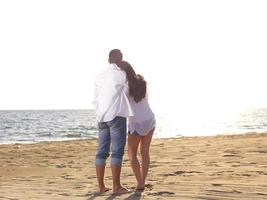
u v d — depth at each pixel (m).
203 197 7.61
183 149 20.47
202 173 11.03
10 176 13.29
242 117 189.00
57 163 16.86
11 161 18.59
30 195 8.83
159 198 7.68
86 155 20.28
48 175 12.92
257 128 79.12
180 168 12.48
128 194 8.30
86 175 12.26
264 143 20.64
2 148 29.52
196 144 23.97
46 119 188.62
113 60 8.77
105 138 8.79
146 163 8.84
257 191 8.00
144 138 8.86
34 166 16.08
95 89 8.78
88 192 8.88
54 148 26.94
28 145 32.94
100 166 8.76
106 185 9.99
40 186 10.24
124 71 8.55
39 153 22.83
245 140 24.64
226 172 10.93
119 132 8.50
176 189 8.54
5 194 9.16
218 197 7.56
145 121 8.67
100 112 8.62
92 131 80.75
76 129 90.88
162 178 10.52
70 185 10.17
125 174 11.88
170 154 17.91
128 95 8.61
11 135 69.44
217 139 29.12
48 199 8.22
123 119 8.54
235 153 16.28
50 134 71.00
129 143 8.81
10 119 183.50
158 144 25.83
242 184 8.88
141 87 8.54
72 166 15.36
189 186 8.87
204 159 14.81
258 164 12.30
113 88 8.50
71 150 24.34
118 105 8.51
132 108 8.65
